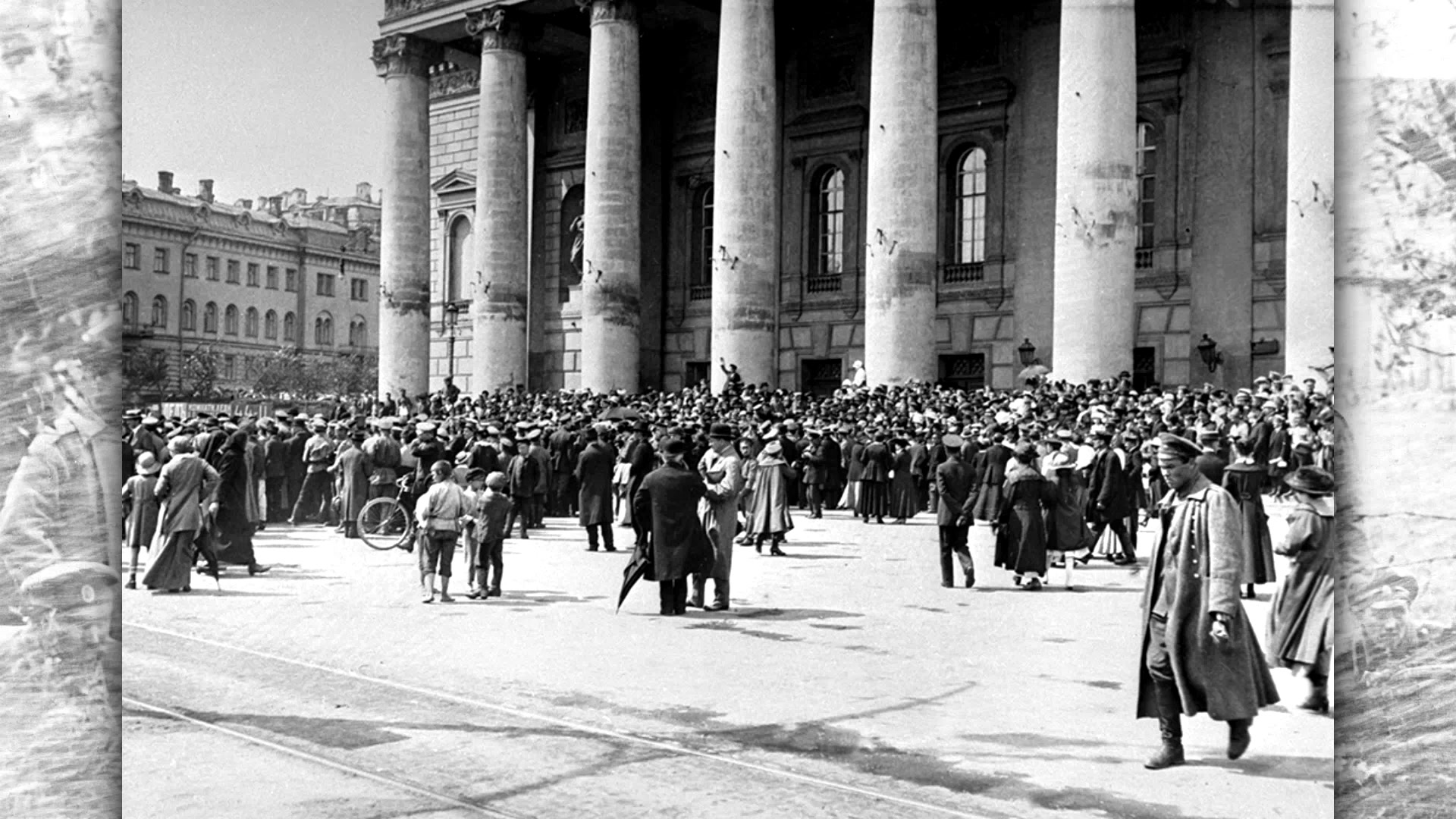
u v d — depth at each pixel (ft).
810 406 124.47
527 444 85.87
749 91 139.44
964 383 159.02
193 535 55.93
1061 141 123.13
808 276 171.32
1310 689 33.58
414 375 167.73
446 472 53.72
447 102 200.44
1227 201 141.08
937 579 61.67
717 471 51.13
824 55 171.12
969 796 25.08
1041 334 151.64
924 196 128.47
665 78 185.57
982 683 36.35
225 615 49.26
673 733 30.35
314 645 42.68
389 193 170.19
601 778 26.27
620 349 151.53
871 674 37.68
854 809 24.12
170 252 100.94
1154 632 27.25
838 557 71.36
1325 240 106.11
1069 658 40.29
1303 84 107.65
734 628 46.34
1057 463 64.44
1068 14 122.62
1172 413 95.25
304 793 24.73
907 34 128.77
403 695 34.53
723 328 138.51
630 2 154.81
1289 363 107.76
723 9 141.59
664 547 48.85
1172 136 144.97
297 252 148.87
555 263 192.24
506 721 31.45
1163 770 26.94
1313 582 33.63
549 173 193.16
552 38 177.68
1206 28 143.23
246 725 30.73
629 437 91.25
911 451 96.43
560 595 55.67
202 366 112.57
